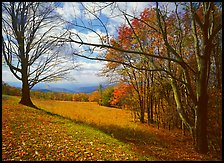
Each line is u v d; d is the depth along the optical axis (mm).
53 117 16453
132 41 17422
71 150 8992
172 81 12547
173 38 14773
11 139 9344
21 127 11609
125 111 32031
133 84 24562
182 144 14836
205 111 10961
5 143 8758
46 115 16750
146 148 11984
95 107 37281
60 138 10500
